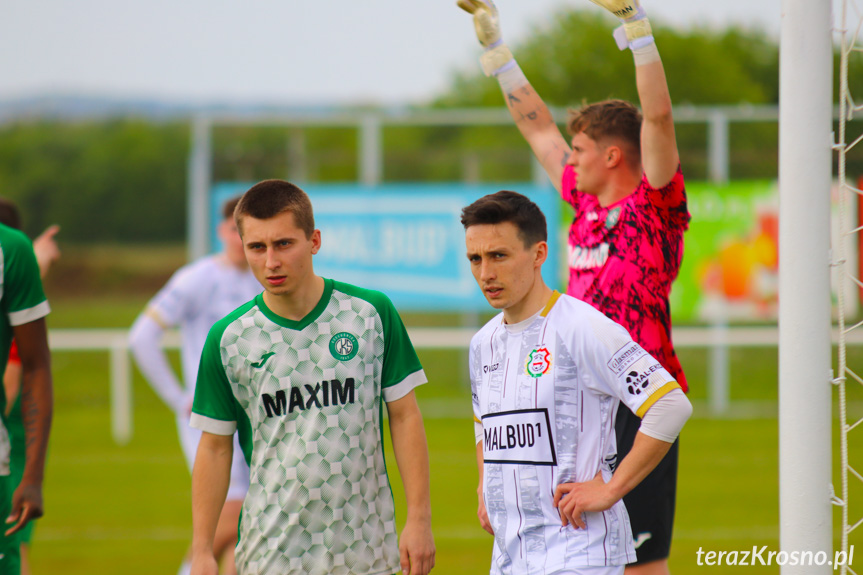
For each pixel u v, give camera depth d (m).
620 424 11.41
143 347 17.56
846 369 10.41
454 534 22.75
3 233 11.75
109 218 172.00
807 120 10.40
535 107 14.05
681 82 95.81
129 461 34.72
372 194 41.97
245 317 10.80
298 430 10.56
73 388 60.69
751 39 103.25
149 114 178.75
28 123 175.50
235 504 16.28
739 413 43.31
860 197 38.56
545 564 9.87
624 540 9.96
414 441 11.13
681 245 12.08
